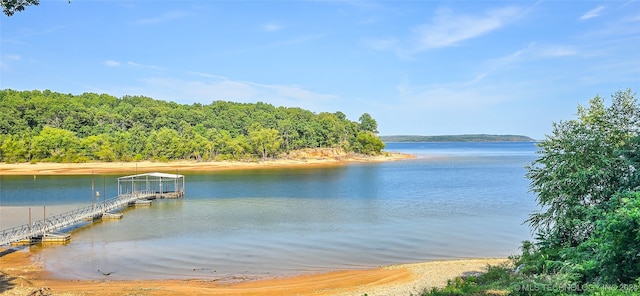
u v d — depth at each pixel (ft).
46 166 422.82
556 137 69.67
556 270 59.98
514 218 159.53
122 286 86.17
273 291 82.64
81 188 270.67
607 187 60.95
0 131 466.29
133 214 176.04
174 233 137.28
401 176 347.97
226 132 576.20
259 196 230.89
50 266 101.35
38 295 78.02
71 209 185.88
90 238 130.82
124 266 101.04
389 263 103.09
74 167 423.64
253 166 482.69
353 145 634.02
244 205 198.08
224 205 198.70
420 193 236.43
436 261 102.99
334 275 93.15
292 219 160.76
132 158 475.72
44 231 126.41
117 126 543.80
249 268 99.09
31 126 511.81
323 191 251.60
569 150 65.92
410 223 151.12
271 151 546.26
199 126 571.28
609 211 50.96
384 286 83.15
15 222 155.02
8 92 631.56
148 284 87.71
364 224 149.89
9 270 97.91
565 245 63.98
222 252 113.29
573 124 69.21
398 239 127.03
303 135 617.21
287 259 106.42
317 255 110.01
